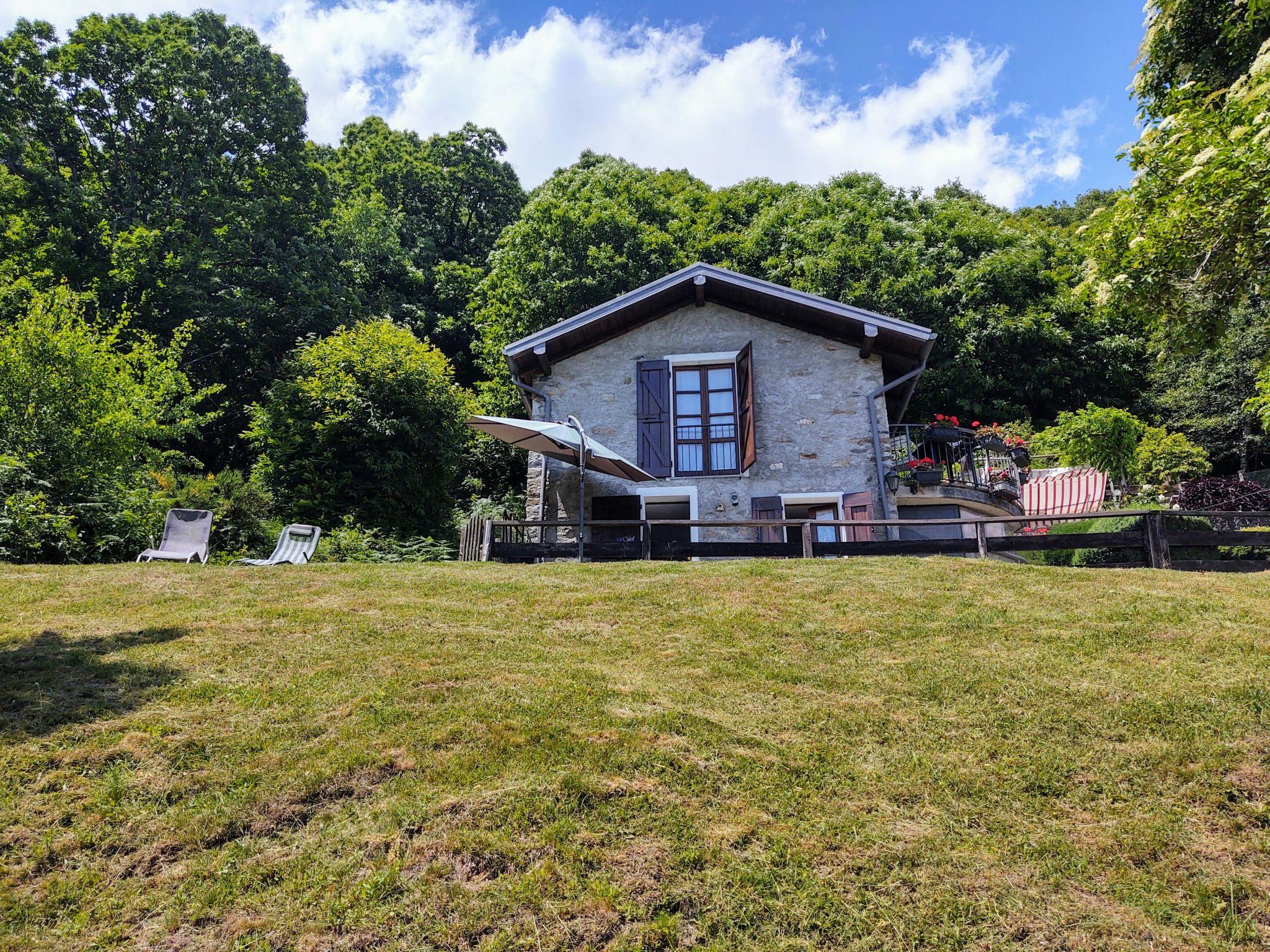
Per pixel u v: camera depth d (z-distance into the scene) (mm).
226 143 28656
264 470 20016
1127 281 9000
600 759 4914
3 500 11758
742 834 4285
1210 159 7598
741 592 8930
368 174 41031
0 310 15703
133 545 12992
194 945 3504
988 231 32812
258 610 7816
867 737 5324
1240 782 4730
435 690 5859
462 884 3895
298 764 4805
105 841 4109
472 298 34844
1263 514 10484
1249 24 8914
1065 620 7508
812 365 15148
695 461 15109
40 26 25984
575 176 34188
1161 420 31344
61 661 6148
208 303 26109
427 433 21375
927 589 8852
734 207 34125
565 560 12156
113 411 14156
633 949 3535
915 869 4062
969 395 29453
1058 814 4527
